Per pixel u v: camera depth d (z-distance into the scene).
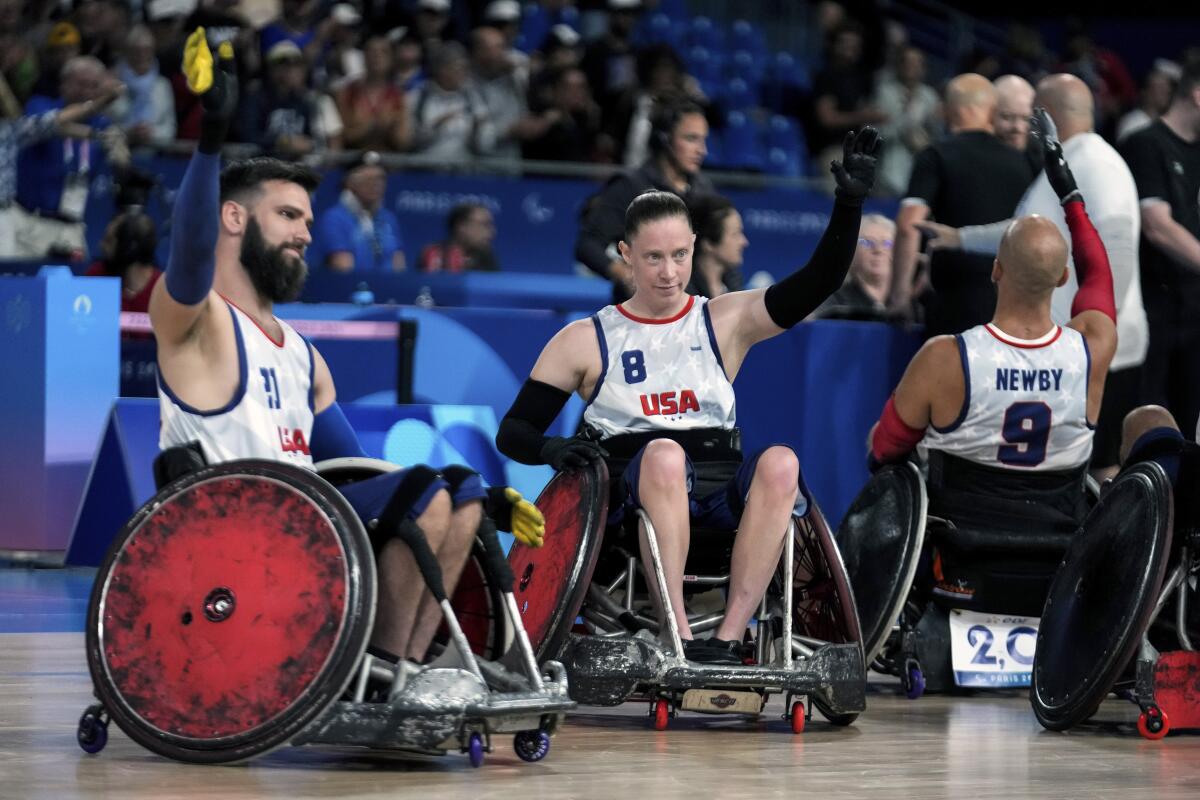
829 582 12.98
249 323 10.95
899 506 14.63
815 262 13.04
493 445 20.28
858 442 21.28
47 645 15.80
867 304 22.72
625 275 19.42
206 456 10.69
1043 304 14.77
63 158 27.39
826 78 41.44
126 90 31.31
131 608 10.31
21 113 29.72
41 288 21.64
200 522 10.27
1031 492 14.94
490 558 10.95
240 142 30.73
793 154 41.91
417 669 10.38
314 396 11.53
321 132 31.83
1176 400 20.77
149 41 31.86
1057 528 14.87
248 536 10.19
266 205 10.98
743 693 12.20
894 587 14.24
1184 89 20.27
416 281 24.67
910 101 41.84
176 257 10.08
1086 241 15.55
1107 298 15.23
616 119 36.12
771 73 45.84
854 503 15.33
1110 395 18.83
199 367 10.74
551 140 35.66
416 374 21.47
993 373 14.62
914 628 15.03
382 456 19.23
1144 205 20.27
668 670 12.04
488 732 10.38
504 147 35.72
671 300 13.45
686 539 12.53
